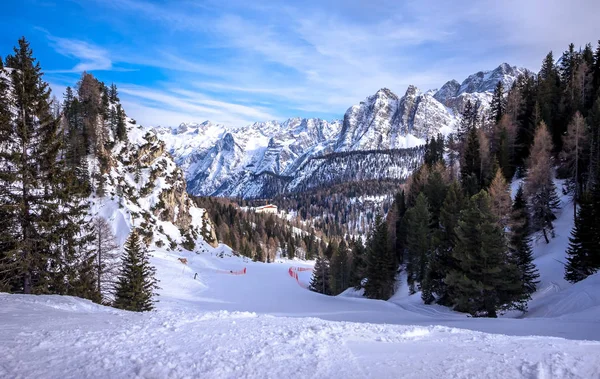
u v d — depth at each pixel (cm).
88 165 6688
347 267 6969
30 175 2000
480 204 3098
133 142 8456
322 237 18712
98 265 2964
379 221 5012
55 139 2120
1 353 658
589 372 607
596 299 2239
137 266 3216
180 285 5062
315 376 602
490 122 7594
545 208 4097
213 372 602
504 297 2836
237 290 5272
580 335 1374
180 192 9406
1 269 1955
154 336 832
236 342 800
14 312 1076
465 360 692
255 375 598
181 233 8681
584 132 4416
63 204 2183
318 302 4294
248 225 15600
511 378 591
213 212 15900
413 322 2247
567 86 6750
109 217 6650
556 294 2869
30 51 2105
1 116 1903
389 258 4725
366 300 4266
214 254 9356
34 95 2053
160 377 574
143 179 8288
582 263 3030
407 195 6875
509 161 5691
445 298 3450
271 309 3712
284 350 744
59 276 2202
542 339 930
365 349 788
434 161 7912
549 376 593
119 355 672
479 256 2911
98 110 7756
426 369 645
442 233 3947
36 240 2028
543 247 4003
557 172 5172
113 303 3052
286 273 8731
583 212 3092
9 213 1928
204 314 1188
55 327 888
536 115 5741
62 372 585
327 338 875
